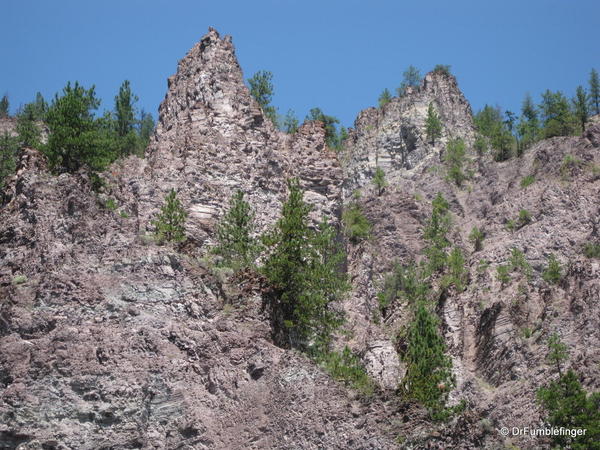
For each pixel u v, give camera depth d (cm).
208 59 11231
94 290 7112
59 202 7631
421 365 7769
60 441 6338
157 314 7131
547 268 11288
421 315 8131
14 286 7000
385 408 6656
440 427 6456
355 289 10462
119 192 9081
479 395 9238
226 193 9894
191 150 10119
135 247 7488
